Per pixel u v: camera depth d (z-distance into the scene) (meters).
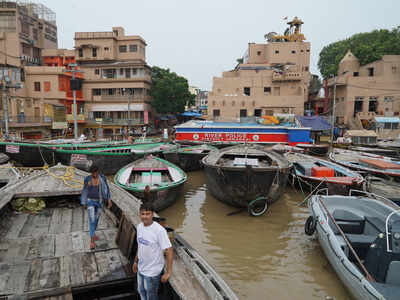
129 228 5.23
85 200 5.54
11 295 4.01
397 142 26.31
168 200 10.41
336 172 13.17
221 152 14.02
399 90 33.56
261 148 14.20
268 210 10.93
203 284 3.74
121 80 39.00
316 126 29.05
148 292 3.59
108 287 4.48
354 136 27.22
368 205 7.87
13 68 32.56
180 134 25.39
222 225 9.41
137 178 12.09
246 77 34.22
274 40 42.06
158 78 44.31
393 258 4.91
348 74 36.94
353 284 5.16
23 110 30.31
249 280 6.33
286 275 6.52
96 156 16.03
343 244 6.29
